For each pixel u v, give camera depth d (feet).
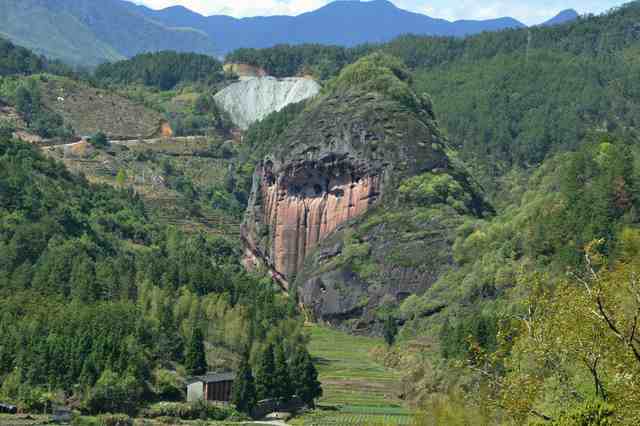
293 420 652.89
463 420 383.86
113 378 638.94
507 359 258.98
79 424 592.60
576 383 248.73
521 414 248.52
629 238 357.61
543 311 255.70
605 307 242.37
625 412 231.30
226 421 643.04
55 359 652.07
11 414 612.29
